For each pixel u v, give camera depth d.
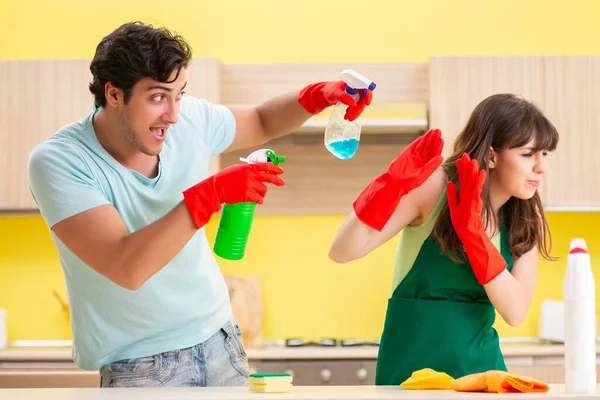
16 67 4.49
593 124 4.45
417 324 2.27
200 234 2.41
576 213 4.76
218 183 2.02
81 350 2.35
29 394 1.92
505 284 2.16
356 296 4.74
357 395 1.84
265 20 4.81
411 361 2.27
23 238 4.80
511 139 2.24
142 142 2.16
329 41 4.80
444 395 1.83
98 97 2.20
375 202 2.07
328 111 4.54
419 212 2.28
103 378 2.38
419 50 4.79
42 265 4.79
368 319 4.73
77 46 4.82
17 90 4.49
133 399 1.80
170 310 2.32
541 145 2.24
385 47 4.79
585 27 4.79
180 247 2.02
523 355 4.21
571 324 1.91
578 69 4.46
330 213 4.74
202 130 2.50
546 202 4.45
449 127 4.46
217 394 1.89
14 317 4.77
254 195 2.04
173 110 2.14
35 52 4.82
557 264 4.74
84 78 4.48
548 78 4.46
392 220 2.23
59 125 4.48
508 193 2.32
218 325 2.44
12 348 4.59
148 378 2.32
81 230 2.09
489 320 2.31
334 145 2.31
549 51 4.80
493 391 1.90
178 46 2.13
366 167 4.75
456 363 2.25
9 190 4.48
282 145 4.76
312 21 4.80
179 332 2.35
